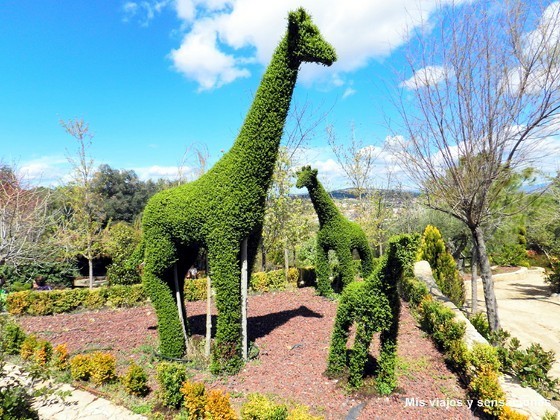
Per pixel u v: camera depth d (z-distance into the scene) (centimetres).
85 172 1337
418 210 1664
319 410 415
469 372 484
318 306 880
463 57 562
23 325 789
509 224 1359
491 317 638
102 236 1407
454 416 407
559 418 408
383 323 436
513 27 522
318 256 991
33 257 960
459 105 574
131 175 2594
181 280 620
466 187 597
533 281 1548
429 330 662
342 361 488
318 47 477
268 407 352
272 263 1659
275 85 500
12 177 1125
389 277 428
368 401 436
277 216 1251
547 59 500
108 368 495
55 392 472
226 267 515
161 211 548
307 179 902
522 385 480
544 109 513
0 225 866
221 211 512
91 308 959
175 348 558
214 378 496
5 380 518
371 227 1655
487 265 644
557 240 1591
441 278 1029
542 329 844
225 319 512
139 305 1002
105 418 414
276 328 709
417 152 639
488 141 557
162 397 430
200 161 1170
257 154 507
